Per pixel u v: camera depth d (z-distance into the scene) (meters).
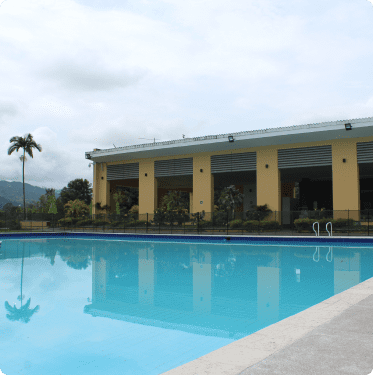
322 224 19.08
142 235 20.12
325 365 2.20
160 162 27.00
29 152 35.91
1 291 6.94
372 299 4.16
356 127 19.30
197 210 25.09
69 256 12.77
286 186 34.56
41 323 4.80
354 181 20.11
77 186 60.03
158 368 3.35
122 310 5.46
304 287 7.11
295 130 21.03
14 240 19.98
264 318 4.97
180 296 6.40
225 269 9.53
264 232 20.12
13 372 3.29
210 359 2.38
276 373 2.09
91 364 3.45
